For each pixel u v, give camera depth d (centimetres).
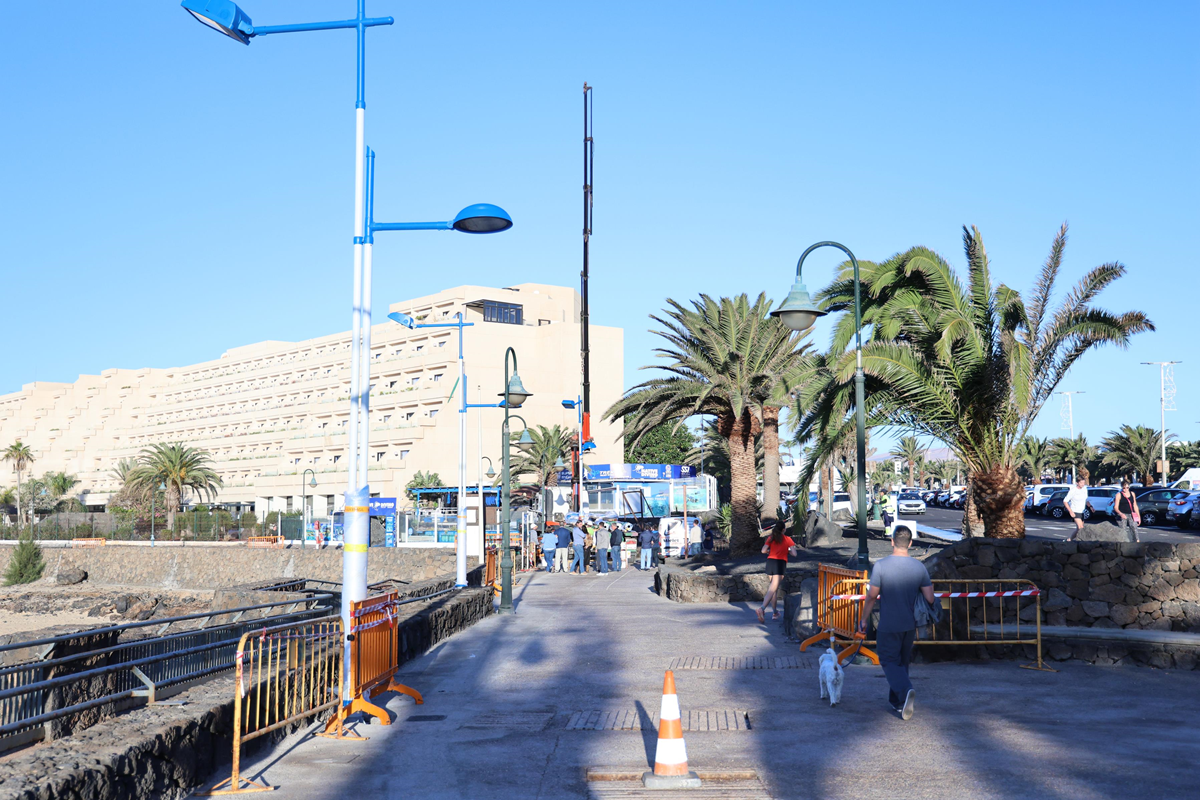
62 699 1075
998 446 1800
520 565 3603
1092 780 663
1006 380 1750
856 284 1505
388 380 9306
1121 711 891
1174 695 969
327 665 955
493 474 4981
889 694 948
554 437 7450
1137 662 1148
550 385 9075
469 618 1759
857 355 1506
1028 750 749
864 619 904
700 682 1101
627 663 1256
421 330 9019
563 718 923
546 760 762
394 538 4981
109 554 6575
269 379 10906
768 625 1652
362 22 1049
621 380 9481
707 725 870
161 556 6309
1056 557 1284
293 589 2173
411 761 766
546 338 9150
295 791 685
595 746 805
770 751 768
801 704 955
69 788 536
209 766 711
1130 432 7681
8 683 1008
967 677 1084
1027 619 1272
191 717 689
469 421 8581
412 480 8088
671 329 3056
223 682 809
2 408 15912
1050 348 1803
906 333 1883
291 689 866
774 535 1742
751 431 2980
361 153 1042
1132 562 1262
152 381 13000
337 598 1697
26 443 14888
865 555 1477
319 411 9712
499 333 8856
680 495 5194
